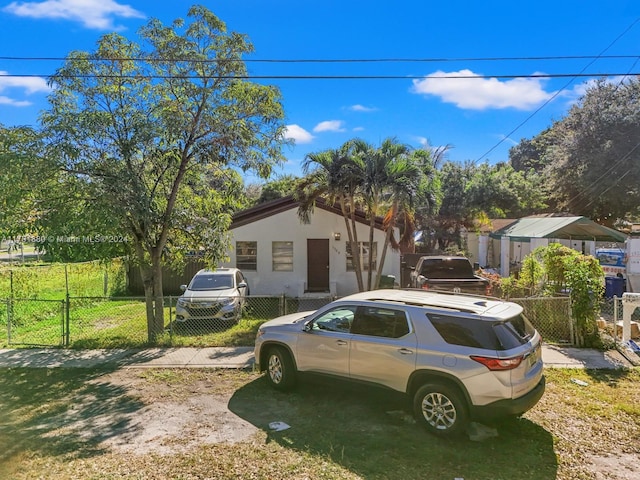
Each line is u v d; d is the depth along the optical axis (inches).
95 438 201.2
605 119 882.1
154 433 205.8
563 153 984.9
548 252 402.0
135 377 290.8
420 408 203.6
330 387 243.8
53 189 341.7
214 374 294.7
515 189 1134.4
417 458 179.9
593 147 908.6
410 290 262.2
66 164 335.6
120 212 327.6
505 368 185.8
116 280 701.3
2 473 169.9
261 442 194.9
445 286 458.9
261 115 401.7
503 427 208.7
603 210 986.1
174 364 317.4
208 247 421.1
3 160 313.0
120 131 364.2
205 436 201.9
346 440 195.9
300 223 632.4
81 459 181.2
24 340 397.4
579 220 674.8
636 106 856.9
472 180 1117.1
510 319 201.8
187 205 428.8
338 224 639.1
